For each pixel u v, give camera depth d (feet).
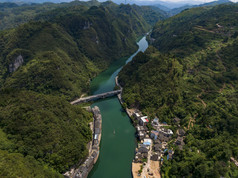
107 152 380.58
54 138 319.68
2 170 225.35
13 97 378.12
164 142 392.27
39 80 590.14
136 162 346.33
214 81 545.03
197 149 349.82
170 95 513.86
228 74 547.08
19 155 272.51
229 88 513.04
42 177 253.65
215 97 485.56
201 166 285.84
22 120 321.32
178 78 558.56
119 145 401.70
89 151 364.17
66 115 393.70
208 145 345.51
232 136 359.25
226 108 439.22
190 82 558.15
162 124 453.58
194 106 477.36
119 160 361.30
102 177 325.42
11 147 280.72
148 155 359.05
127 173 333.21
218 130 390.83
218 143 336.08
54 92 588.91
